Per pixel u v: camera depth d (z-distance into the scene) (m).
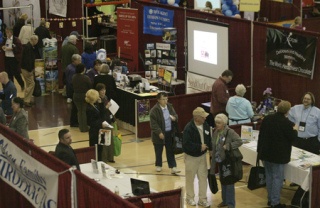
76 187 12.16
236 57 24.45
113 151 20.75
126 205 10.88
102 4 32.72
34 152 13.76
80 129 24.16
